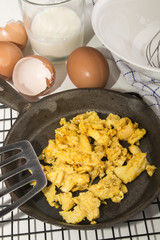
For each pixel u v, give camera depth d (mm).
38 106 398
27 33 440
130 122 394
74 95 404
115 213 352
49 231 350
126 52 411
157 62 423
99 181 364
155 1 412
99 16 396
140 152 380
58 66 466
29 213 326
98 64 408
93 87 410
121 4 405
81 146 384
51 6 401
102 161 376
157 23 429
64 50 441
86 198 351
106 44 378
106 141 387
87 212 346
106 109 422
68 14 433
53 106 408
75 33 431
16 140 391
